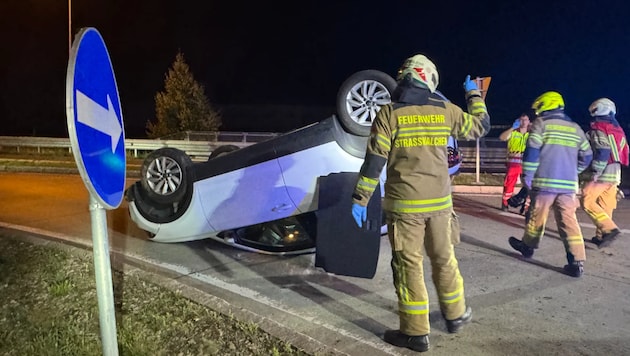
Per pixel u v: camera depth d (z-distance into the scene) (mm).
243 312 4613
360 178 4031
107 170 2715
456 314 4312
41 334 4129
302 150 5711
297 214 5898
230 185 6031
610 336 4457
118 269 5805
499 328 4598
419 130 3986
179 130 21906
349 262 5414
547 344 4316
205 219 6258
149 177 6312
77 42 2389
